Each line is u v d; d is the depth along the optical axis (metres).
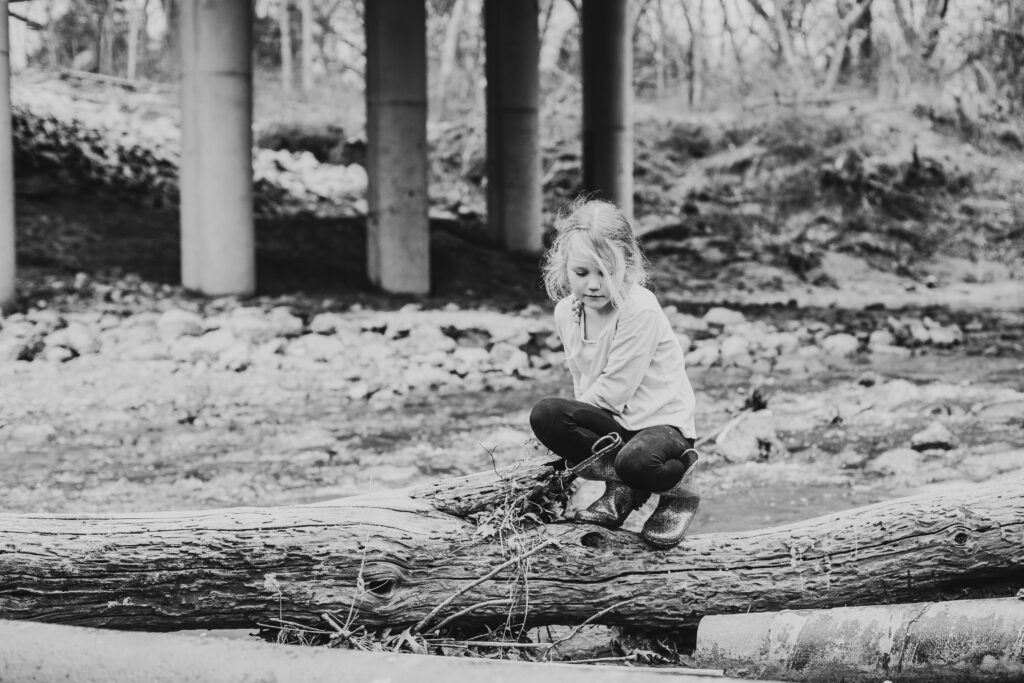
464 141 30.53
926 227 28.02
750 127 31.84
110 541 4.11
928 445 8.82
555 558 4.38
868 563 4.44
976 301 21.64
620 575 4.41
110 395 11.13
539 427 4.30
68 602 4.07
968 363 13.79
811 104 32.97
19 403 10.66
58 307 15.25
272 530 4.23
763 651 4.05
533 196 22.30
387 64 18.11
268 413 10.68
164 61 35.59
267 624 4.26
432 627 4.38
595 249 4.14
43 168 21.80
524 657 4.38
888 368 13.38
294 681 3.37
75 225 19.30
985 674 3.83
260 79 35.84
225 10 16.41
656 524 4.46
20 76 26.38
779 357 14.23
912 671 3.90
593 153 23.50
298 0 37.34
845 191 29.03
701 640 4.16
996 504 4.46
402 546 4.30
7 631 3.62
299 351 13.12
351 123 29.03
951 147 31.45
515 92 22.02
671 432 4.25
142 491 7.77
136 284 16.89
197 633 4.71
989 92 33.66
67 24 35.22
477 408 11.02
